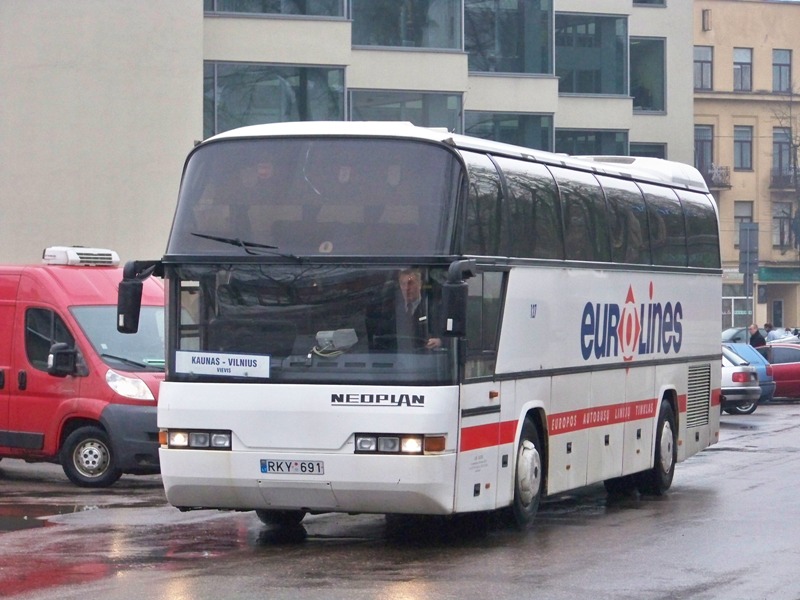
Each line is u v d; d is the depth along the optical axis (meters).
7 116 40.25
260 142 13.86
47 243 40.34
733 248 89.44
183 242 13.79
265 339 13.38
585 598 11.21
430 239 13.20
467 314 13.48
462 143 13.94
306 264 13.35
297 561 13.13
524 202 15.30
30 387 20.73
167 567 12.75
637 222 19.22
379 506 13.20
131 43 40.66
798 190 88.88
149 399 19.95
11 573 12.41
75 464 20.38
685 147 65.88
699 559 13.36
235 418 13.38
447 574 12.37
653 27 65.31
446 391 13.06
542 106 52.84
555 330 16.09
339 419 13.10
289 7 44.00
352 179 13.53
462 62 47.94
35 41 40.25
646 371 19.42
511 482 14.84
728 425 34.56
